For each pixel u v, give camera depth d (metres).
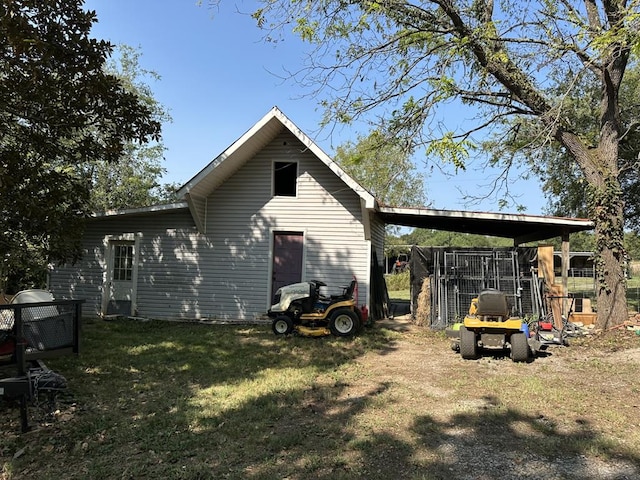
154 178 25.84
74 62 6.85
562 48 9.36
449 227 15.76
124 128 7.66
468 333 8.24
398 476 3.79
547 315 11.43
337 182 12.91
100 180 23.80
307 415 5.30
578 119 13.98
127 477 3.84
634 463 4.01
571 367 7.61
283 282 13.08
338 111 10.88
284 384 6.56
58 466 4.12
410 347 9.53
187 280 13.39
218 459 4.16
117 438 4.66
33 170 6.85
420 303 12.67
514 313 11.09
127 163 24.47
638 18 7.15
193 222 13.43
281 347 9.34
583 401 5.75
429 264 13.27
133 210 13.22
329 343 9.77
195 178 12.25
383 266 15.50
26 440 4.66
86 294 13.81
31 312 5.87
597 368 7.50
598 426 4.91
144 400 5.91
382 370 7.49
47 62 6.46
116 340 9.99
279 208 13.12
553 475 3.79
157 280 13.53
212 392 6.19
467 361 8.15
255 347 9.34
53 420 5.20
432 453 4.23
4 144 7.41
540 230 13.92
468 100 12.05
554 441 4.48
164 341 9.92
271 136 13.04
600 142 10.97
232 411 5.40
